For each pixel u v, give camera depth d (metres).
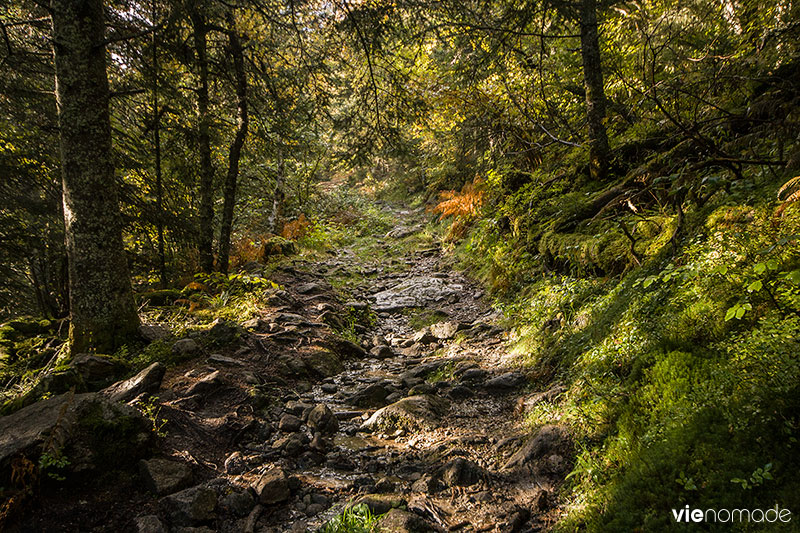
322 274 12.40
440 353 7.07
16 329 7.00
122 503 3.21
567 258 7.04
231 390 4.95
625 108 8.51
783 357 2.61
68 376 4.34
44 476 3.06
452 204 14.09
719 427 2.54
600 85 7.74
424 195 26.11
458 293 10.31
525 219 9.03
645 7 8.01
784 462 2.20
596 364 4.16
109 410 3.61
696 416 2.71
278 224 16.50
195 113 8.97
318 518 3.18
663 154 6.29
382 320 9.59
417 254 15.27
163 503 3.19
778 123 4.69
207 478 3.64
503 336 6.93
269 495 3.34
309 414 4.78
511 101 9.92
